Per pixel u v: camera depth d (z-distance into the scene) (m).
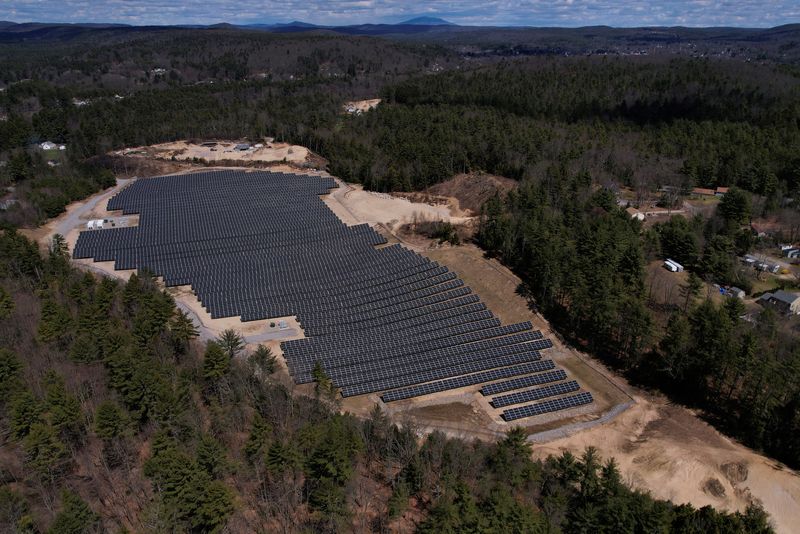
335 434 67.81
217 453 67.50
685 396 97.62
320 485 66.06
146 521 60.38
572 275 113.44
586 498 70.00
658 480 80.19
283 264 145.25
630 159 188.00
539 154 191.88
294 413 84.56
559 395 98.88
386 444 78.12
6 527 58.81
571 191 164.00
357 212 183.00
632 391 99.62
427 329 117.94
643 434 89.12
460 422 92.12
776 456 83.25
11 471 70.75
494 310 126.38
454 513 59.97
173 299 119.88
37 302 112.69
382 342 113.19
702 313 96.38
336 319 121.38
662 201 167.88
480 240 156.75
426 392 99.38
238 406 83.88
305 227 168.38
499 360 107.25
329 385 94.56
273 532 63.53
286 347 110.56
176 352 101.81
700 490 78.56
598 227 132.25
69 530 56.38
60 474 71.50
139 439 78.25
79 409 75.56
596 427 91.00
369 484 71.94
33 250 128.75
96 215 178.75
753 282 127.81
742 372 90.44
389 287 134.38
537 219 141.62
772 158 183.12
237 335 110.94
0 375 82.56
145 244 155.62
